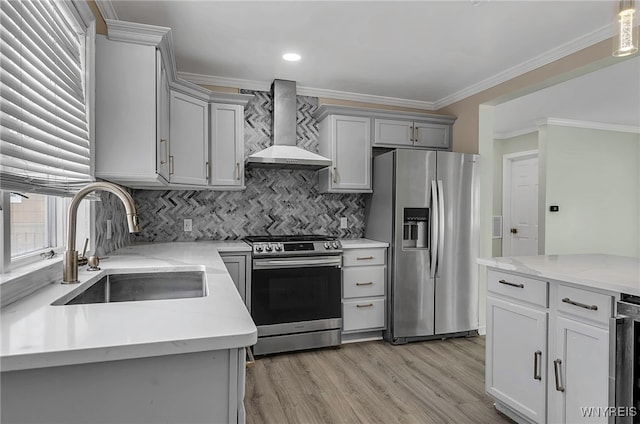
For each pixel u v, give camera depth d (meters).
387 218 3.58
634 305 1.49
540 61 3.05
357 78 3.59
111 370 0.85
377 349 3.34
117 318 1.01
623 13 1.34
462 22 2.51
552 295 1.87
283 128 3.63
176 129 2.82
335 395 2.47
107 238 2.38
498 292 2.21
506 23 2.52
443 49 2.94
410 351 3.29
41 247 1.63
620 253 5.75
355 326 3.48
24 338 0.85
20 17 1.15
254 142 3.74
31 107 1.23
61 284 1.40
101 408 0.84
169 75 2.57
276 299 3.18
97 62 1.97
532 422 2.00
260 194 3.80
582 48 2.74
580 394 1.72
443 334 3.62
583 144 5.48
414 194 3.50
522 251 6.00
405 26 2.57
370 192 3.84
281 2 2.28
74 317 1.02
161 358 0.88
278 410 2.28
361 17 2.46
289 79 3.62
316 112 3.87
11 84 1.09
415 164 3.50
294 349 3.22
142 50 2.04
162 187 3.04
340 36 2.73
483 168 3.78
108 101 1.99
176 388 0.89
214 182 3.24
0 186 1.01
